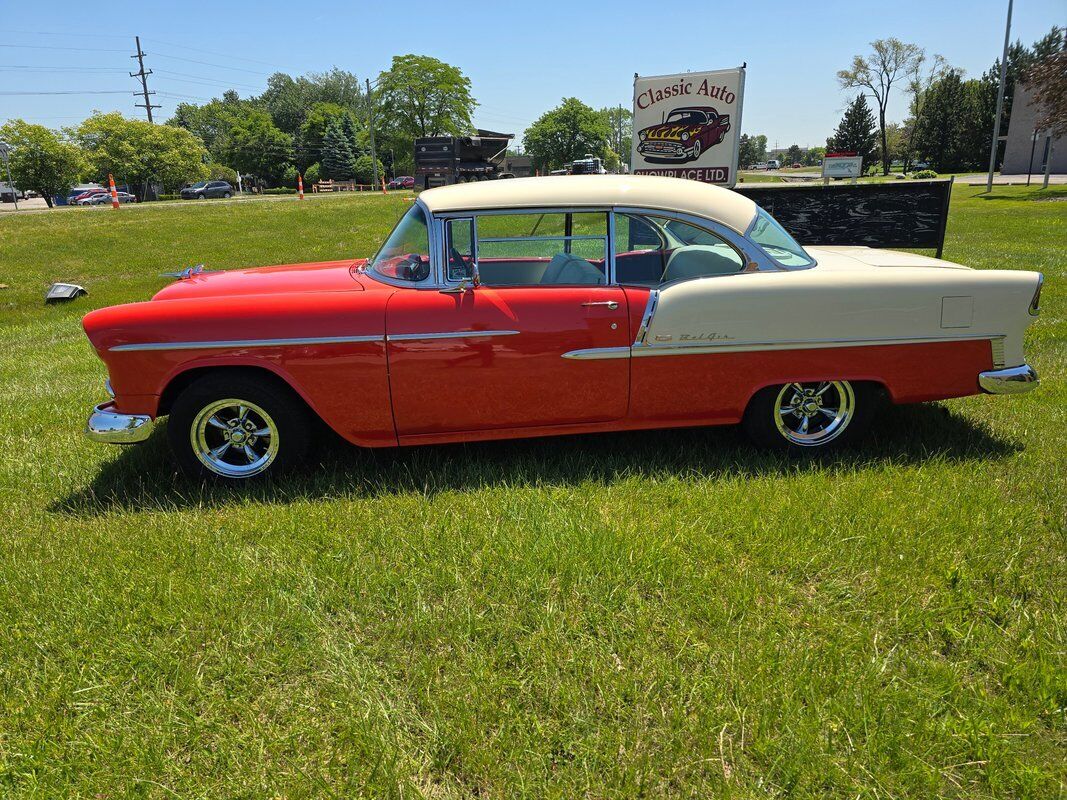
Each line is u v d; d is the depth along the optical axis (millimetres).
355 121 83688
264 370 3633
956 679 2209
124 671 2365
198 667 2350
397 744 2016
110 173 50812
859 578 2748
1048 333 6121
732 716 2088
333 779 1938
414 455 4039
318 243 15352
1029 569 2750
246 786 1913
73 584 2824
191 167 54250
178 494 3637
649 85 10727
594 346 3625
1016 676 2213
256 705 2207
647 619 2496
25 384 5848
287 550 3020
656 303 3629
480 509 3301
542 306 3592
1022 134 56562
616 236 3705
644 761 1937
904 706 2113
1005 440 3988
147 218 19047
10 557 3062
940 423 4270
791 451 3932
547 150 85375
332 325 3506
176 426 3604
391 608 2629
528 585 2686
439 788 1915
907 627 2479
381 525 3182
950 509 3139
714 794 1849
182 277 4410
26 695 2260
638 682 2219
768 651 2324
